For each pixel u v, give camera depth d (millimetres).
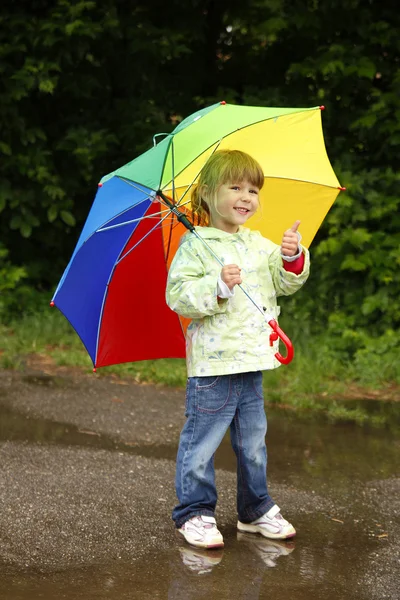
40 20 9352
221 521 4633
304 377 7781
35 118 9906
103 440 6035
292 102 9609
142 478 5230
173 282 4105
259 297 4176
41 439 5973
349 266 8477
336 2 9219
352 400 7449
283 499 4988
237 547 4281
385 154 9328
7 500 4754
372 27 9234
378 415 6973
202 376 4145
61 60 9594
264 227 4559
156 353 4684
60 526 4441
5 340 8703
